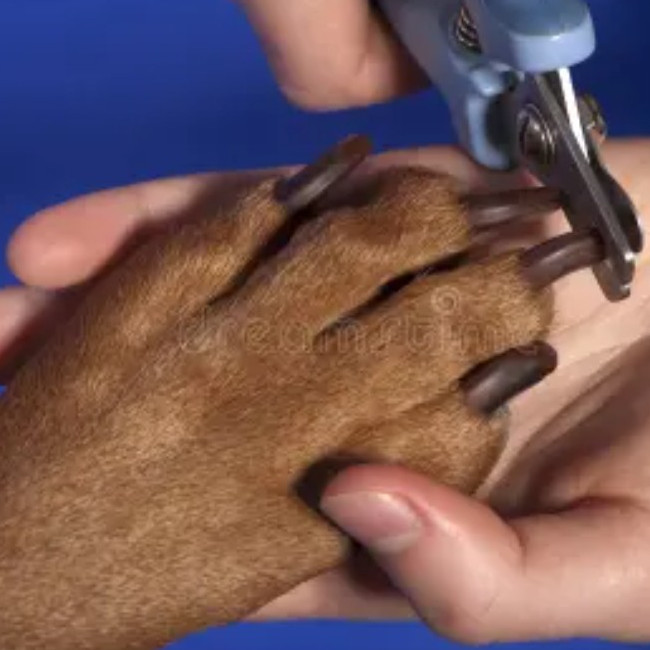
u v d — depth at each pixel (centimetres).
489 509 39
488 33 39
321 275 40
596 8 67
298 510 39
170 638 39
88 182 70
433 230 40
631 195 47
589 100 42
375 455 39
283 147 69
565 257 40
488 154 44
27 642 38
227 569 38
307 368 39
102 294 41
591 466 42
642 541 40
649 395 44
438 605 39
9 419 39
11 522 38
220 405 39
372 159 46
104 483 38
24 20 69
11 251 45
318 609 44
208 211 44
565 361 45
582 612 40
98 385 39
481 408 40
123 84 69
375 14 50
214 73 69
